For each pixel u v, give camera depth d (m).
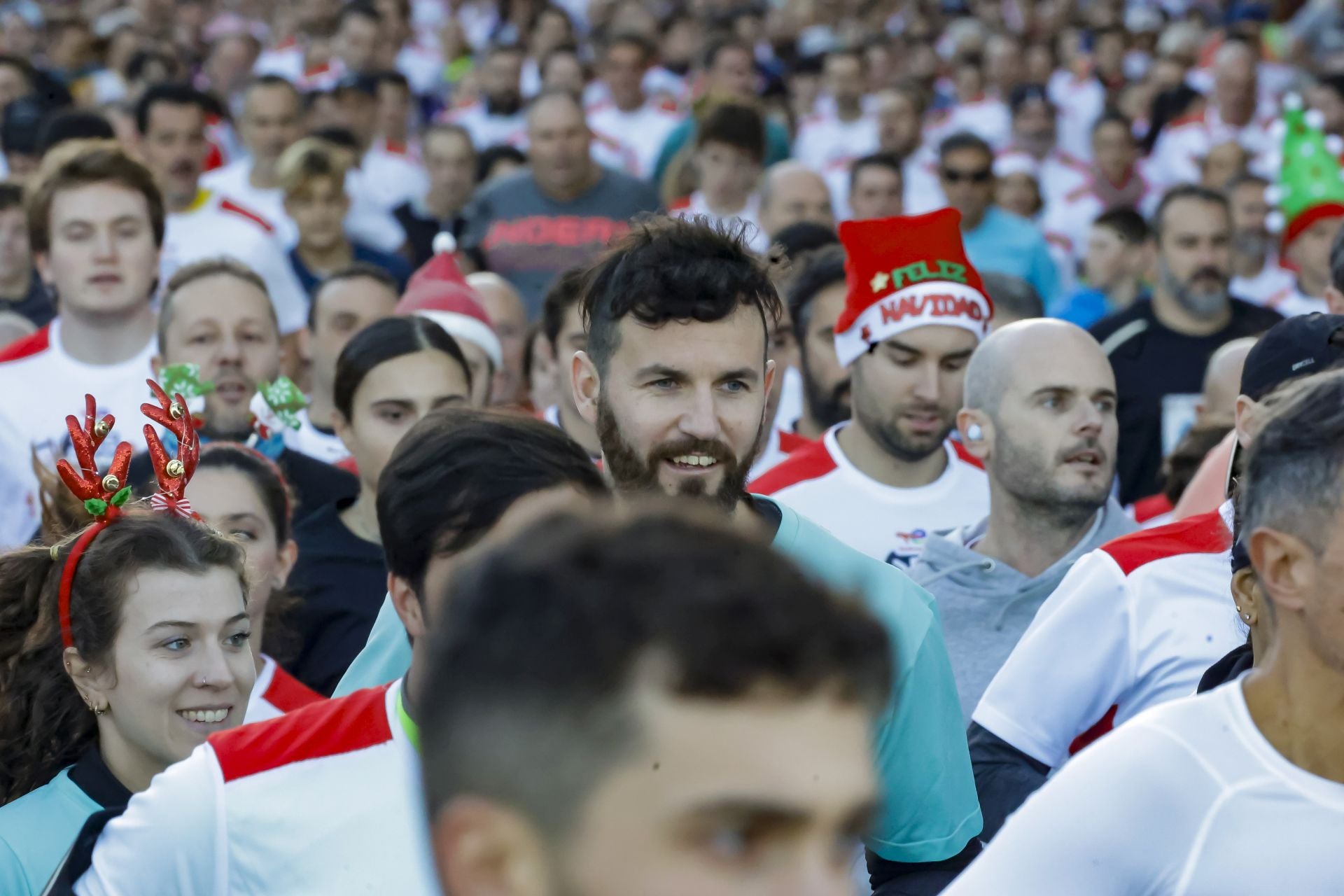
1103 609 7.26
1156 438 14.79
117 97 28.92
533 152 19.73
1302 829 4.20
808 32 39.75
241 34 31.95
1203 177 24.77
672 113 29.78
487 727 2.32
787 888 2.29
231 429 11.61
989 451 8.74
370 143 26.14
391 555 4.91
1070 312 18.30
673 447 5.80
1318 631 4.18
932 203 26.33
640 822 2.27
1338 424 4.16
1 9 39.81
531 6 40.78
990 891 4.27
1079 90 35.91
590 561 2.36
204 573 6.37
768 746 2.28
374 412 10.02
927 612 5.77
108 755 6.39
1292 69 34.34
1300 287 17.22
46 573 6.50
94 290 11.72
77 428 6.47
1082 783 4.30
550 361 12.52
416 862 4.88
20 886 5.97
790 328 11.99
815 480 10.27
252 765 5.03
